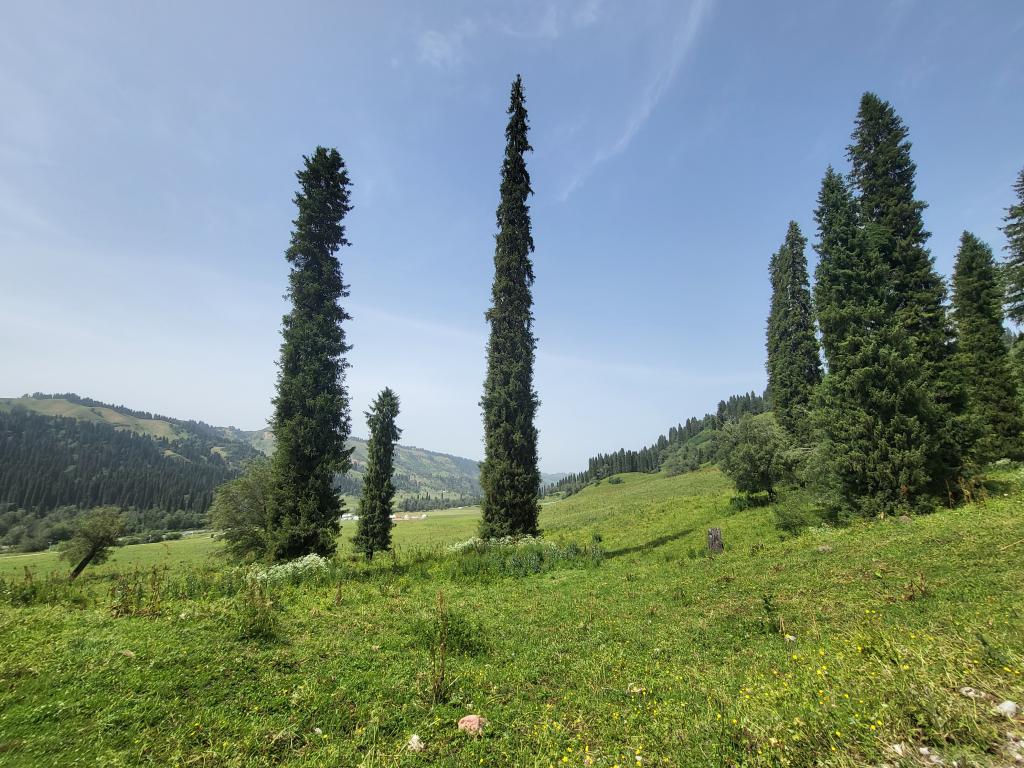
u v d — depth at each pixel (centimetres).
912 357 1800
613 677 753
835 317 1942
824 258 2073
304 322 2289
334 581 1623
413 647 906
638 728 561
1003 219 3209
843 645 721
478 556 1966
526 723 600
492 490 2375
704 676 711
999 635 597
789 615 973
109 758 471
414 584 1630
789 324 3312
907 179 2384
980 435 1950
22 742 492
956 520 1493
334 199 2500
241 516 3347
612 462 16750
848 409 1917
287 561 2000
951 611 792
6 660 720
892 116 2417
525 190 2705
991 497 1727
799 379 3228
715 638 908
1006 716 408
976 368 2789
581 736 555
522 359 2506
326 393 2222
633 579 1538
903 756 376
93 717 554
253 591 1088
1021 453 2591
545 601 1338
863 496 1861
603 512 4966
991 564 1017
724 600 1157
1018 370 2839
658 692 675
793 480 2692
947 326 2230
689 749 473
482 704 664
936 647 588
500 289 2552
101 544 3888
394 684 711
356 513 3603
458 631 942
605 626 1055
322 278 2377
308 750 520
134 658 738
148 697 611
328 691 677
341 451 2238
